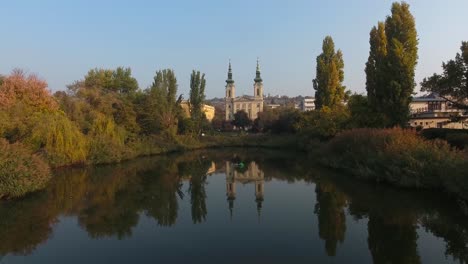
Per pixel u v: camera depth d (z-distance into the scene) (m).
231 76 159.88
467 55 28.56
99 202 22.31
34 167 24.34
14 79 33.12
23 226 17.38
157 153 55.78
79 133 35.09
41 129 30.30
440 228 15.73
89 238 15.67
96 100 45.81
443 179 19.94
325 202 21.64
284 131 80.25
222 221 18.23
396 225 16.42
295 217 18.67
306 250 14.04
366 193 22.64
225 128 121.69
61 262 13.03
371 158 26.48
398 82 33.66
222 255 13.69
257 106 154.38
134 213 19.84
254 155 54.88
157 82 69.62
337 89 54.97
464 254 13.18
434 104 56.03
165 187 27.69
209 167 40.56
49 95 35.34
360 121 38.31
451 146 28.19
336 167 33.84
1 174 21.53
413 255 13.21
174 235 16.03
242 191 26.11
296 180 30.12
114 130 43.91
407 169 22.53
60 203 21.78
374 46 40.22
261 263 12.86
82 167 37.09
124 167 38.75
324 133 46.72
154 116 57.91
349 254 13.52
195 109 80.62
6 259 13.35
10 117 28.91
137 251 14.12
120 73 61.09
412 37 34.41
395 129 27.80
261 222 17.94
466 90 29.84
